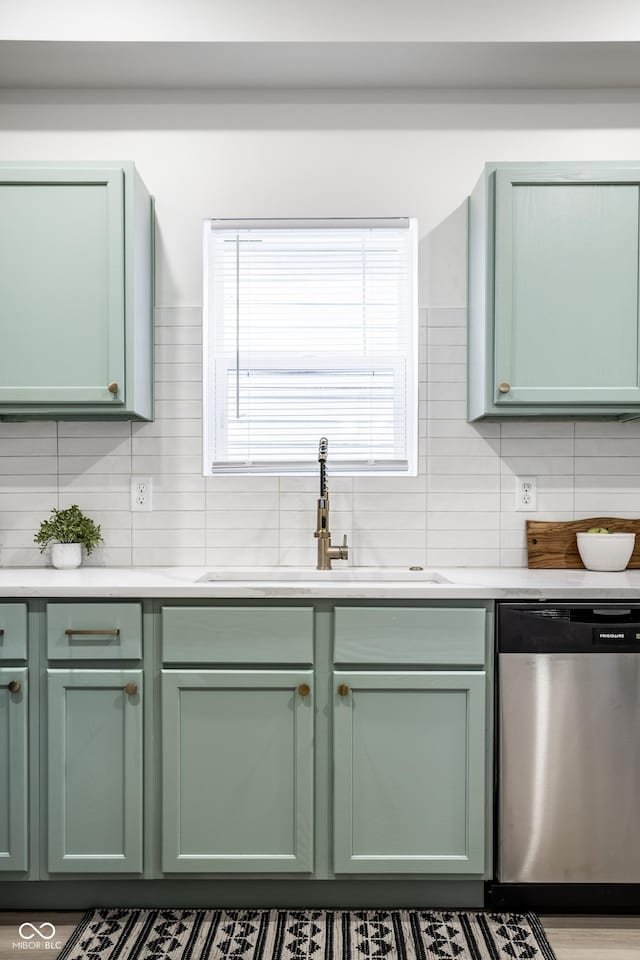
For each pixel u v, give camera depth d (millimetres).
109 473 2500
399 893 2002
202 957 1769
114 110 2502
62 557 2379
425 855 1940
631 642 1924
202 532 2500
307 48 2246
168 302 2500
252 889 2006
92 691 1954
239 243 2572
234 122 2510
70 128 2494
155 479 2500
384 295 2582
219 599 1956
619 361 2189
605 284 2186
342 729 1933
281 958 1765
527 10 2205
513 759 1924
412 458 2561
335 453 2576
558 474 2498
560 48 2244
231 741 1943
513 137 2510
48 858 1951
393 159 2510
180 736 1946
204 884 2006
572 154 2508
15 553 2490
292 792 1948
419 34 2207
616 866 1923
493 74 2406
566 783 1924
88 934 1868
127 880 2006
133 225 2215
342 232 2572
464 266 2500
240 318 2584
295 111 2512
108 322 2199
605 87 2502
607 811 1924
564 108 2510
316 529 2486
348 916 1958
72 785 1949
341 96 2512
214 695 1948
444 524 2498
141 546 2500
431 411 2500
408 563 2498
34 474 2498
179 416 2500
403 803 1940
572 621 1930
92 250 2197
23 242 2193
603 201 2180
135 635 1942
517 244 2180
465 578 2160
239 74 2402
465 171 2508
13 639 1953
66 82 2443
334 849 1933
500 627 1937
